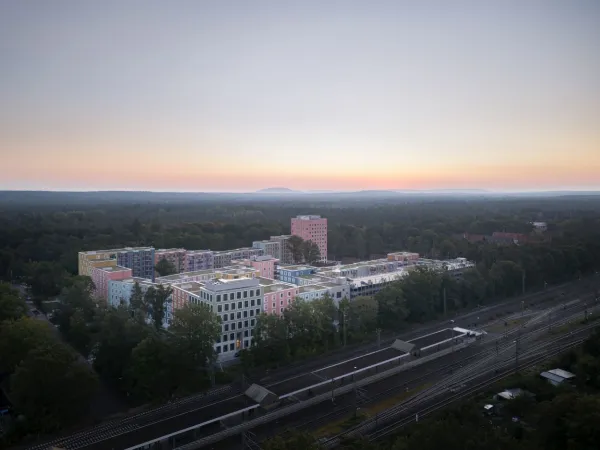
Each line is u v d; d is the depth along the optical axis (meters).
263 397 141.50
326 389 154.12
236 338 189.25
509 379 156.50
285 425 133.12
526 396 133.25
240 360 179.12
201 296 190.75
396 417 135.38
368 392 153.50
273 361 175.88
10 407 144.50
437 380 161.38
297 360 182.00
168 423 130.12
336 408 142.75
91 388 135.62
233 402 142.38
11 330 155.25
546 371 158.12
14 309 193.62
